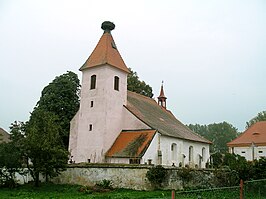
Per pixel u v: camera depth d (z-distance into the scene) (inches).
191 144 1836.9
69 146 1712.6
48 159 1228.5
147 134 1491.1
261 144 2442.2
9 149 1230.3
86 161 1574.8
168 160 1566.2
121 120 1652.3
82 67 1695.4
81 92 1694.1
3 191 1122.7
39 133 1250.6
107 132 1553.9
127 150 1444.4
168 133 1606.8
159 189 1088.2
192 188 1127.0
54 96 1815.9
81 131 1640.0
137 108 1777.8
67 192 1098.1
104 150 1524.4
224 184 1175.6
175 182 1127.0
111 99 1608.0
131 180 1146.0
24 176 1360.7
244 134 2591.0
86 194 1038.4
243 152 2503.7
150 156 1416.1
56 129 1298.0
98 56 1665.8
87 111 1641.2
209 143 2026.3
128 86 2336.4
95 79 1648.6
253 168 1174.3
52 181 1368.1
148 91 2479.1
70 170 1312.7
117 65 1673.2
